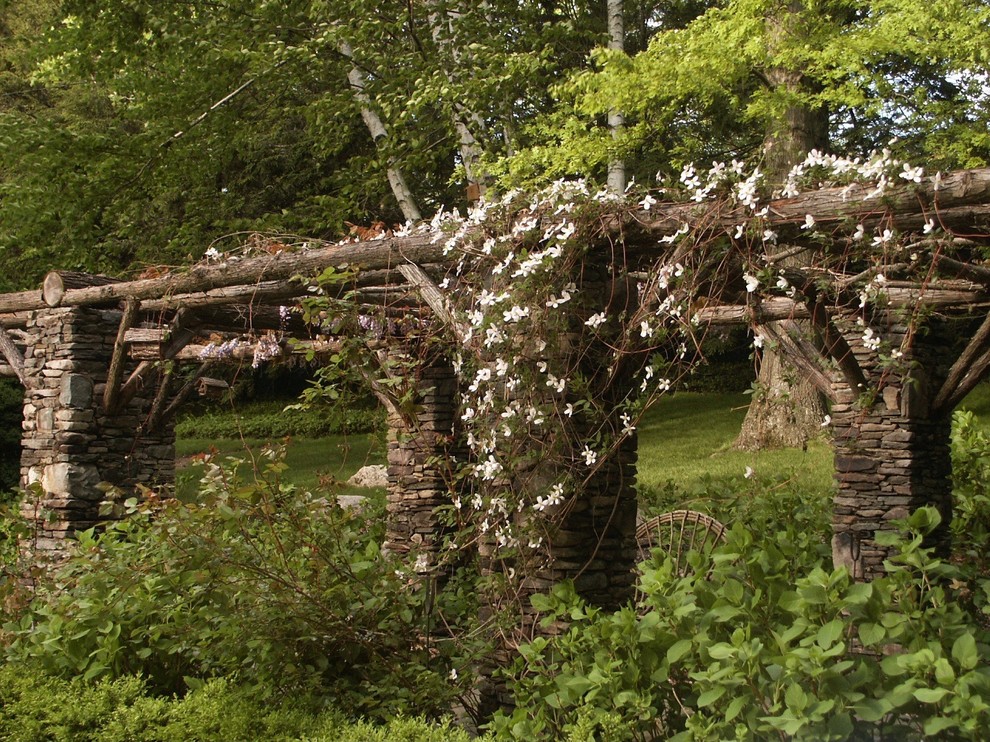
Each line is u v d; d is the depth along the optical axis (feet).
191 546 14.42
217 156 45.91
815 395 43.04
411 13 37.35
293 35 40.50
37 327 24.26
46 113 60.29
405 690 13.64
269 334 22.62
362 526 16.85
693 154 36.45
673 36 32.17
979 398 51.26
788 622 11.18
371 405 35.40
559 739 11.64
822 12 32.37
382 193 46.75
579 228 13.61
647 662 11.34
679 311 12.83
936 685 9.39
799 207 12.19
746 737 9.95
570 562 14.52
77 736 13.01
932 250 12.17
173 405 26.03
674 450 47.83
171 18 38.70
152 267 22.30
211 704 13.03
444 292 15.80
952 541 21.79
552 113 38.01
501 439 14.34
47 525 23.11
